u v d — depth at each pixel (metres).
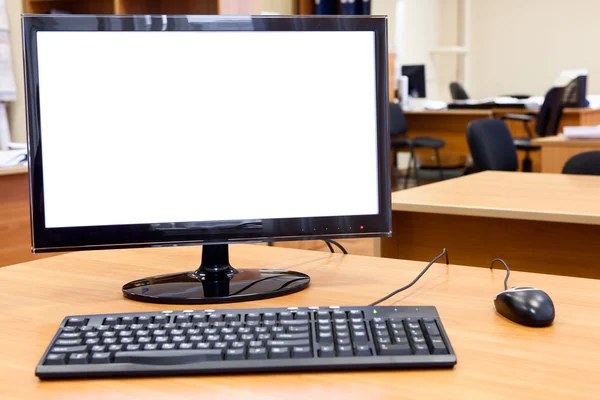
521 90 9.55
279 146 1.08
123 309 0.99
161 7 4.16
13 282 1.15
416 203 1.83
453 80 9.65
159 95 1.05
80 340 0.79
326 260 1.29
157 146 1.05
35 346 0.84
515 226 1.95
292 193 1.09
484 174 2.48
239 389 0.70
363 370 0.75
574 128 3.73
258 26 1.07
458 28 9.59
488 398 0.67
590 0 8.93
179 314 0.86
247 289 1.05
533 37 9.36
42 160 1.02
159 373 0.74
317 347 0.77
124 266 1.26
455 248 2.04
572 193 1.96
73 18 1.02
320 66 1.08
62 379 0.74
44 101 1.02
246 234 1.08
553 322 0.90
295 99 1.08
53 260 1.31
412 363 0.74
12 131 3.63
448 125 6.77
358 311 0.86
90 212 1.04
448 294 1.04
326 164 1.09
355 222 1.10
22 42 1.01
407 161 8.55
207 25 1.06
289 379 0.73
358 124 1.10
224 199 1.07
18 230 2.62
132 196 1.05
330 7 6.87
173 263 1.28
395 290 1.07
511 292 0.92
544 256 1.93
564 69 9.20
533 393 0.68
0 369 0.77
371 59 1.10
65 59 1.02
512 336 0.85
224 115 1.07
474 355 0.79
